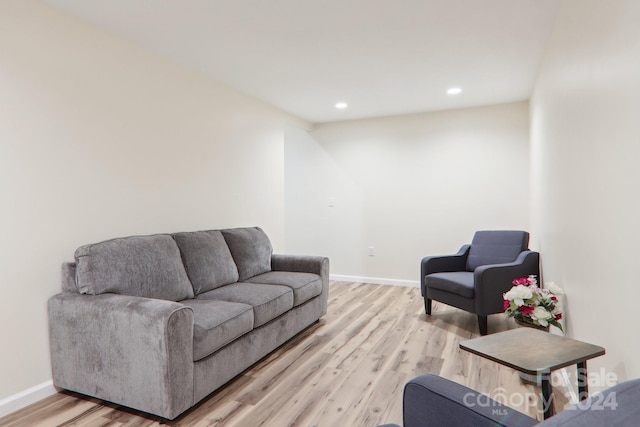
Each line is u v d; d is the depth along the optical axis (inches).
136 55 108.3
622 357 50.3
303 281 126.0
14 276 79.7
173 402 72.7
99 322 78.3
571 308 81.0
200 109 132.4
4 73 78.2
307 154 215.0
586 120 67.0
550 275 107.7
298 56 118.2
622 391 26.6
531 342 57.6
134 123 107.5
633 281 46.0
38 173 84.0
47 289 85.2
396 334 125.1
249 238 138.5
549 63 105.7
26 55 81.9
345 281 208.4
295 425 74.0
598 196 60.1
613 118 52.8
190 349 76.7
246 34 102.9
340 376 95.0
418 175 192.1
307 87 148.6
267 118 171.6
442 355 107.5
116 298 80.3
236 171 150.9
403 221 195.9
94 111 96.3
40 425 73.5
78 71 92.6
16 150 80.1
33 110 83.1
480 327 123.3
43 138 85.0
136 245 95.7
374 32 102.4
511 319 139.9
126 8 88.4
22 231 81.0
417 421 44.4
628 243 47.5
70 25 90.9
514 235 149.1
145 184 110.9
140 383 74.5
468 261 157.0
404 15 93.4
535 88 141.2
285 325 114.4
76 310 81.0
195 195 130.0
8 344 78.6
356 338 121.6
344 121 206.4
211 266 115.6
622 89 49.0
